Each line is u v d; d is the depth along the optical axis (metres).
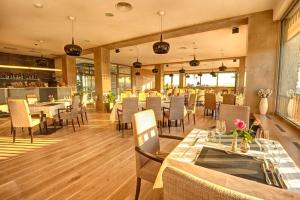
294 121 2.71
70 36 5.45
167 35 5.04
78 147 3.37
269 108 3.56
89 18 4.02
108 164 2.66
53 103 4.91
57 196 1.90
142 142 1.79
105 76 6.96
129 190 2.02
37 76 9.02
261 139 1.71
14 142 3.66
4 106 6.52
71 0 3.20
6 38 5.66
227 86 14.02
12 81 8.09
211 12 3.68
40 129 4.40
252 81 3.67
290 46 3.14
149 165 1.77
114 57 9.57
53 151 3.17
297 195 0.64
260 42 3.59
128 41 5.79
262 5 3.34
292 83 3.01
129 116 4.11
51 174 2.36
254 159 1.26
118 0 3.21
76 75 9.42
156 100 4.41
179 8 3.50
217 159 1.26
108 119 5.90
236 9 3.52
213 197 0.49
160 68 12.05
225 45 6.64
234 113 2.39
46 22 4.27
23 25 4.46
